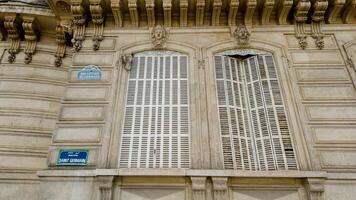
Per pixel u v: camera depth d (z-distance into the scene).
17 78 9.71
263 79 8.49
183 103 8.11
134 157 7.26
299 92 8.08
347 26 9.23
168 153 7.31
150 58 8.93
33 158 8.56
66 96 8.05
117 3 9.03
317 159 7.04
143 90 8.36
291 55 8.74
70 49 10.27
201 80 8.28
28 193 8.08
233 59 8.93
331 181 6.71
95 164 7.00
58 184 6.73
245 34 9.02
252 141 7.60
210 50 8.89
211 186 6.66
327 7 9.17
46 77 9.88
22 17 9.91
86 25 9.35
